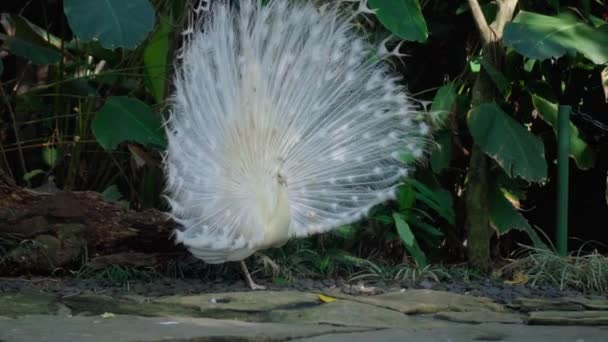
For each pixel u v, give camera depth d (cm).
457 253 852
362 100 684
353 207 696
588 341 472
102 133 705
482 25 777
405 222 755
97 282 661
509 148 733
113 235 691
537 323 537
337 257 730
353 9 779
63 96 850
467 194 777
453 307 590
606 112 887
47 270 683
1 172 686
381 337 478
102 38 663
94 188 852
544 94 834
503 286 690
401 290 658
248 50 641
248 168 626
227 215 624
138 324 492
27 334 452
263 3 732
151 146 759
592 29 766
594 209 935
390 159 708
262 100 635
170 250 706
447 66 909
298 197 668
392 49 879
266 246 629
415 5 740
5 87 955
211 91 645
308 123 659
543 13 859
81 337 446
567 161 750
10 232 678
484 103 762
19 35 843
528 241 920
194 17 771
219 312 555
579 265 705
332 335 483
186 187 636
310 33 659
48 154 862
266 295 602
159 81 780
